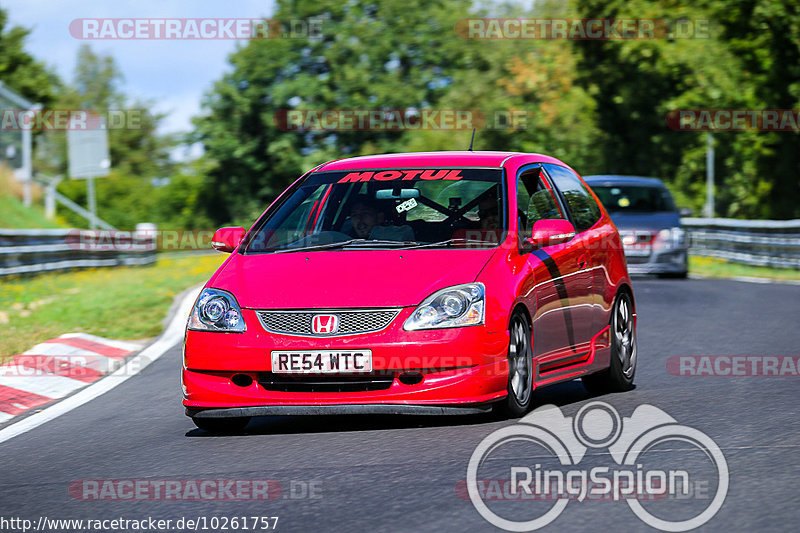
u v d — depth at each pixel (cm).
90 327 4062
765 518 1452
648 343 3425
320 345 2069
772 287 5603
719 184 15150
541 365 2302
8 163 13325
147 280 6669
